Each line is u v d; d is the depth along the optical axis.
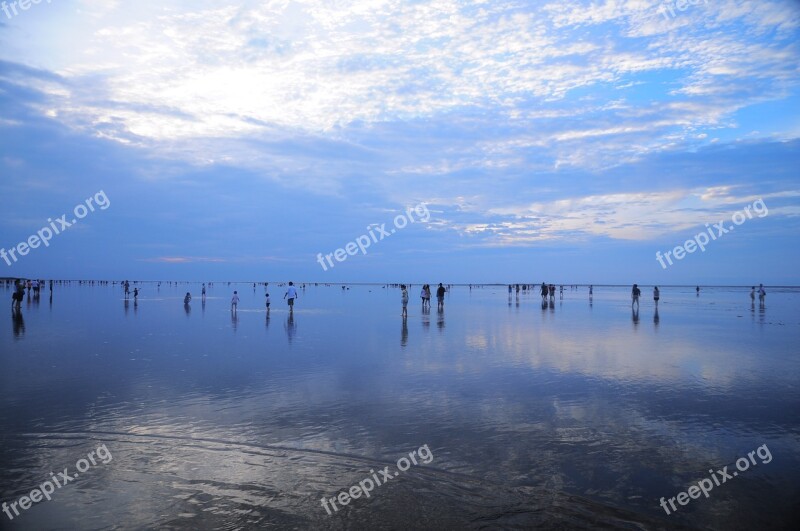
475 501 5.29
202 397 9.55
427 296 36.28
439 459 6.41
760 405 8.99
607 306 42.38
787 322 25.75
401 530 4.71
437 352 15.27
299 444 6.97
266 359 13.96
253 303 47.34
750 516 5.01
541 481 5.76
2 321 25.11
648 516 5.00
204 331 21.33
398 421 8.02
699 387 10.43
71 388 10.27
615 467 6.16
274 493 5.47
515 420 8.07
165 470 6.08
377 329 22.27
